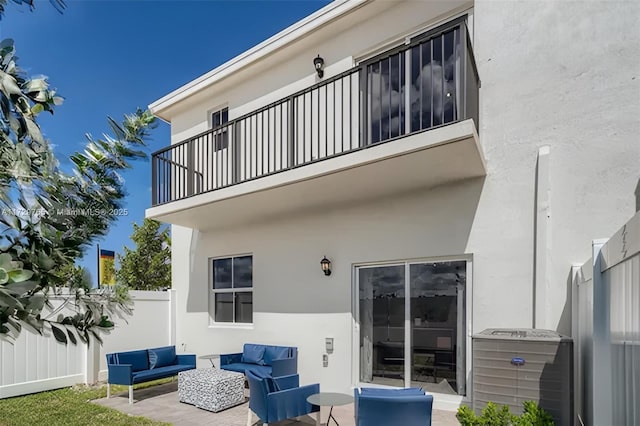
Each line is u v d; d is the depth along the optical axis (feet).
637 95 15.70
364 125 17.97
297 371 23.89
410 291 20.51
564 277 16.35
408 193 20.76
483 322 18.02
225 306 29.25
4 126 3.83
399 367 20.38
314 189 20.79
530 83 17.85
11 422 18.49
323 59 24.77
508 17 18.66
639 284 7.23
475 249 18.52
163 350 25.58
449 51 19.77
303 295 24.31
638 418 7.36
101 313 4.92
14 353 23.41
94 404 21.45
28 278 3.44
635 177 15.52
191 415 19.39
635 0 15.99
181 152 31.83
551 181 16.94
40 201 3.98
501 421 11.84
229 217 26.58
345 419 18.61
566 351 12.44
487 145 18.62
